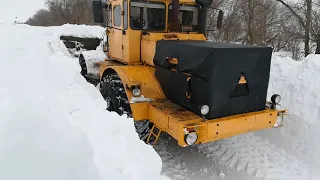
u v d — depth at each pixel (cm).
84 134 212
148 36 446
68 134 196
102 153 210
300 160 402
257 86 362
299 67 511
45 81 282
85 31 968
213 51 314
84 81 373
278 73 536
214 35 1620
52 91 271
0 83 232
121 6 474
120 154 219
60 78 325
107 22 554
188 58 350
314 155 392
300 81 486
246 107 361
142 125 403
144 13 463
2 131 169
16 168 151
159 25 477
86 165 178
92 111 272
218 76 324
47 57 351
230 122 337
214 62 317
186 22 494
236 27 1670
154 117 377
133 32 462
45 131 185
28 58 308
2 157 153
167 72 396
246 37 1630
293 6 1373
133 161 220
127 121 271
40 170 155
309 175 367
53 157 167
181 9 484
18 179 146
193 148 450
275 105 383
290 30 1428
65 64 397
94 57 625
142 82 409
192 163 407
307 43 1230
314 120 427
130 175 200
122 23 478
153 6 465
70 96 284
